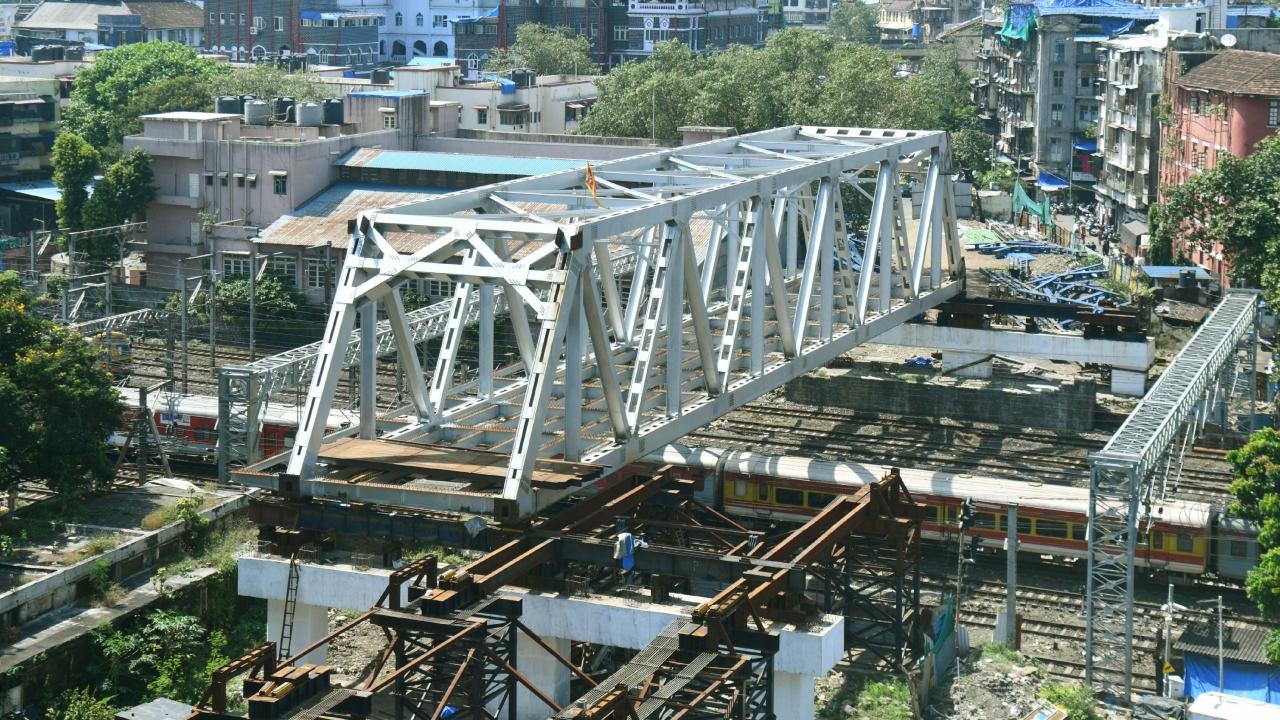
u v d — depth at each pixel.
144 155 122.06
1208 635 63.44
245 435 79.25
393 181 121.81
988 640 65.38
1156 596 69.94
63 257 129.88
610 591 54.16
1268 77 124.62
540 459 54.44
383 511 54.53
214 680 42.81
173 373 98.88
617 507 56.78
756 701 49.41
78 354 75.31
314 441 54.12
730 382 68.56
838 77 146.00
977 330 96.62
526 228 54.16
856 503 59.53
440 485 53.00
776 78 153.12
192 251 121.12
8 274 81.75
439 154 121.75
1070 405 92.31
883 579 61.38
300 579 53.28
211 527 70.88
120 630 61.91
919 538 60.56
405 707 52.47
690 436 89.94
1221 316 91.44
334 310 55.34
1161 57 146.12
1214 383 84.12
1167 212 116.25
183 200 121.44
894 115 144.62
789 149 87.44
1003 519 72.62
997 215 171.25
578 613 50.88
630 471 77.75
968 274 126.44
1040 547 71.88
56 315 110.44
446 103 137.50
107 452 83.25
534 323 103.50
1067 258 142.00
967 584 70.75
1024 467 85.38
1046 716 56.34
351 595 52.78
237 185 120.56
